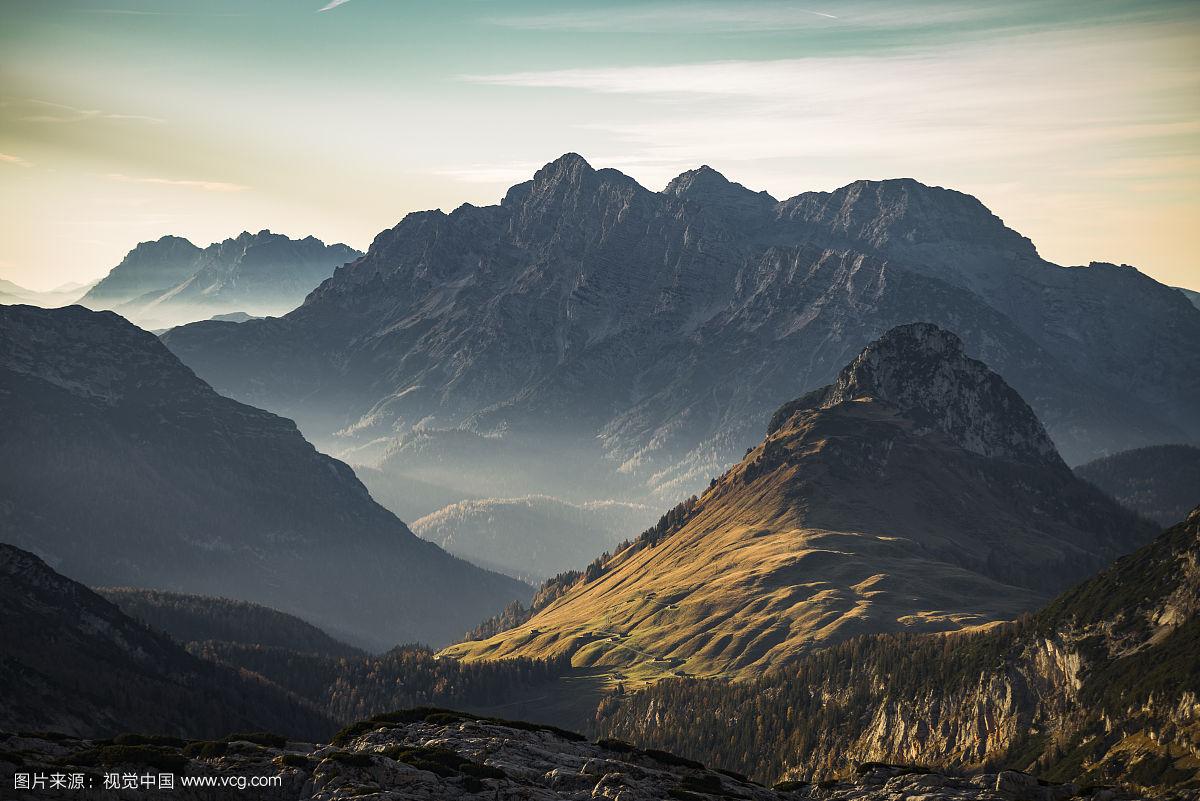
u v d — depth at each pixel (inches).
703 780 6939.0
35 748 7017.7
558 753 7091.5
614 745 7440.9
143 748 6678.2
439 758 6643.7
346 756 6461.6
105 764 6496.1
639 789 6392.7
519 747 7027.6
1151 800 7706.7
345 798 6072.8
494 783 6318.9
